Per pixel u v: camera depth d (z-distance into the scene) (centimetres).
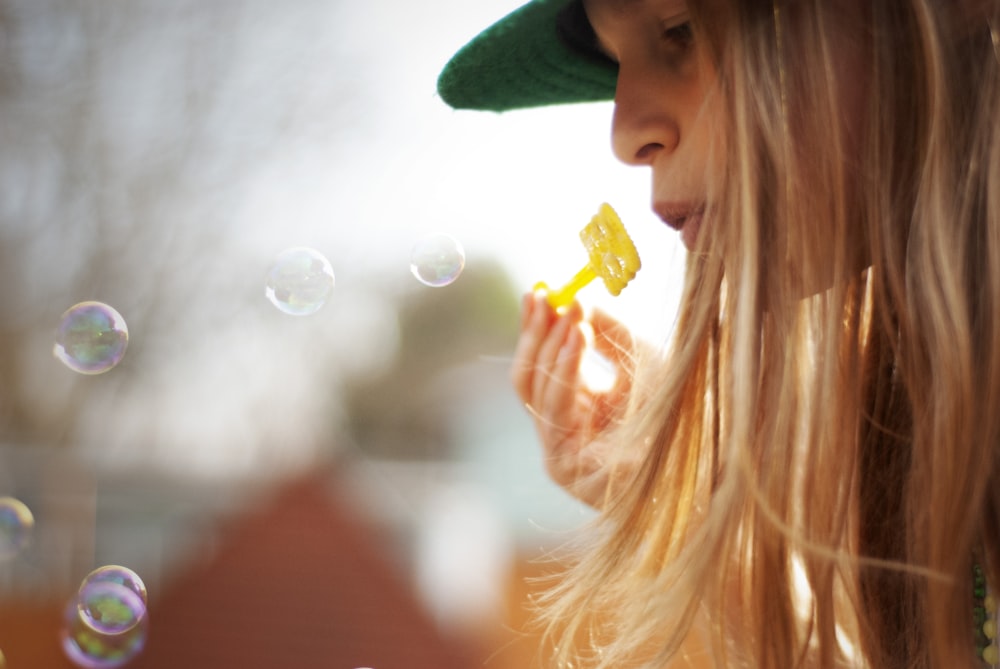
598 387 63
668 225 55
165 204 310
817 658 52
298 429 396
